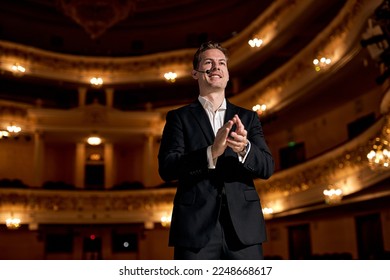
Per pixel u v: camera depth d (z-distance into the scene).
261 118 18.89
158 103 24.06
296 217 19.11
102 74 23.91
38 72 22.83
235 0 23.64
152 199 21.64
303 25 17.56
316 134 18.88
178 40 25.45
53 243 22.61
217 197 2.11
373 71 14.38
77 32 25.66
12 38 24.20
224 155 2.19
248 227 2.07
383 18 8.23
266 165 2.16
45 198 20.84
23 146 23.38
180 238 2.07
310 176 15.54
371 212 15.91
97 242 23.08
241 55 20.94
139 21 25.61
